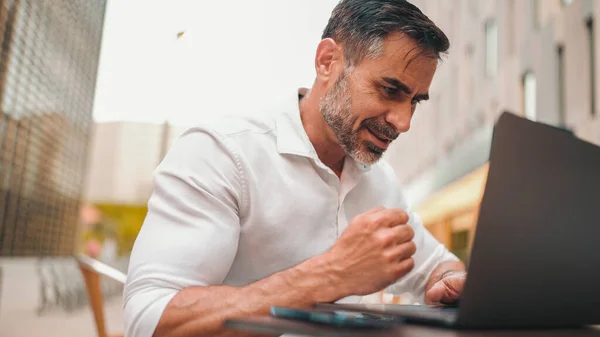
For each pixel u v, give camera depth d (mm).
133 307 674
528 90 6469
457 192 6973
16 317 2883
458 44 8789
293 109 987
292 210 936
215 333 623
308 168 962
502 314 516
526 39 6355
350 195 1048
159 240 744
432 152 9914
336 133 906
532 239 523
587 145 576
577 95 5180
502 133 501
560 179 546
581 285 573
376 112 855
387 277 638
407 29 817
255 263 952
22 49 3018
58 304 3328
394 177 1177
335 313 472
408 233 659
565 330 591
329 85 921
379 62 833
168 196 793
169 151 884
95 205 9672
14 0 2883
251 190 897
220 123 928
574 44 5242
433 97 9930
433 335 446
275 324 426
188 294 657
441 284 893
